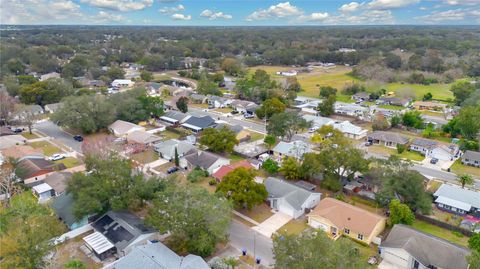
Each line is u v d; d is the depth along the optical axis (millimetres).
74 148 72875
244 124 92375
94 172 45219
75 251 39094
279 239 30766
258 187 47156
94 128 80188
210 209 37531
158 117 95375
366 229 41125
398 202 43906
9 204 46094
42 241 32750
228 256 38500
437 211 49375
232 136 68500
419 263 35781
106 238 39594
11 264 29906
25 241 31219
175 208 37844
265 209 49250
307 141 77000
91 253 38719
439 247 36531
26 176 55469
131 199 42812
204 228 37875
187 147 68375
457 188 52062
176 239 39562
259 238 42250
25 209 35781
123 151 68125
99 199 42469
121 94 94875
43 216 35812
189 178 57906
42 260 33031
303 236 29641
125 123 82938
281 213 48250
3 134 78188
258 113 92500
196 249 37312
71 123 79188
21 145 68812
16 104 91375
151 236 40062
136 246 37625
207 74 155500
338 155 52969
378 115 91938
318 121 89250
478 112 78500
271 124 75750
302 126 76812
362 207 49625
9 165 54094
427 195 48344
